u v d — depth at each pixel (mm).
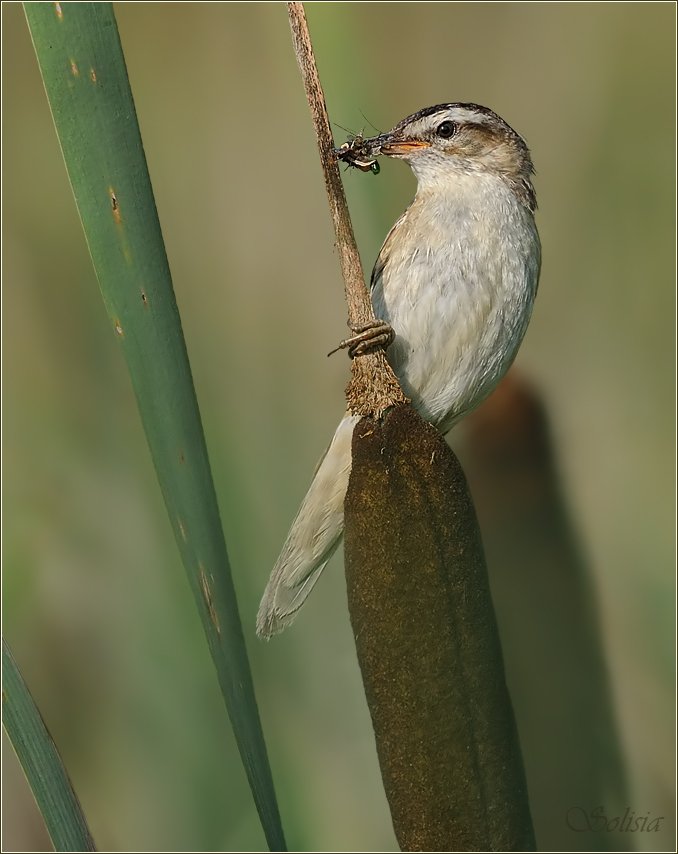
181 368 2793
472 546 2805
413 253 2875
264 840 2875
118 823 2877
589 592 2879
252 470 2881
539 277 2885
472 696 2805
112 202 2791
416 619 2803
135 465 2885
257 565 2881
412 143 2881
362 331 2812
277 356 2885
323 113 2812
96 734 2881
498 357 2877
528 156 2889
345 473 2842
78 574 2883
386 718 2805
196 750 2879
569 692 2881
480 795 2805
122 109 2791
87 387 2887
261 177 2887
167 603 2881
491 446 2883
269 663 2881
